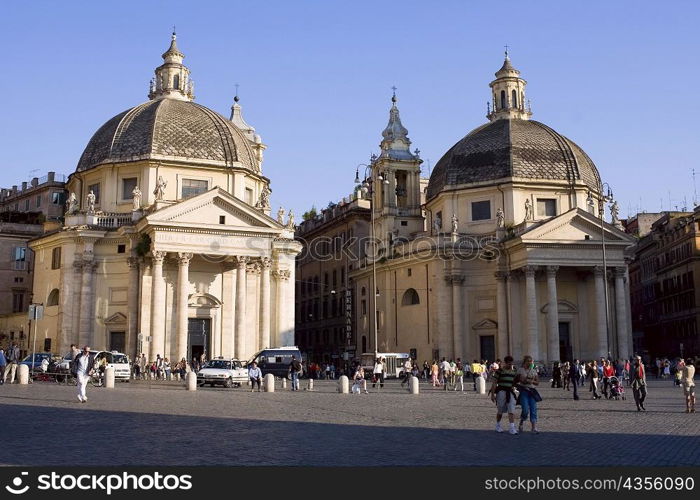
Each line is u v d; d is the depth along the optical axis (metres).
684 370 21.61
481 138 55.94
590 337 50.75
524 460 11.54
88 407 21.23
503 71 58.69
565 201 53.25
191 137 48.09
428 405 24.27
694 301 68.81
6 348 52.75
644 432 15.84
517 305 50.31
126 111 51.50
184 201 42.84
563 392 33.19
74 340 45.44
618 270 49.50
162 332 42.19
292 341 49.00
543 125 57.00
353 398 28.08
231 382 36.31
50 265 48.19
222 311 45.97
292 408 22.14
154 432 15.02
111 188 47.38
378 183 63.00
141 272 44.28
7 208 72.69
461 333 51.97
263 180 51.41
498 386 15.66
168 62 53.41
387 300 59.22
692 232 69.31
